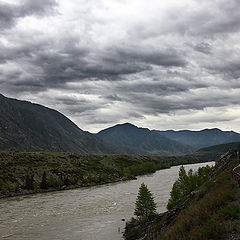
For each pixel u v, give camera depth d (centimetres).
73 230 5853
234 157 6969
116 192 11138
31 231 5859
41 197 10812
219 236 1920
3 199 10669
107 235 5400
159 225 4188
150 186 11906
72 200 9656
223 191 3008
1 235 5625
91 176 15575
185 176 8438
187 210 3400
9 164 15712
